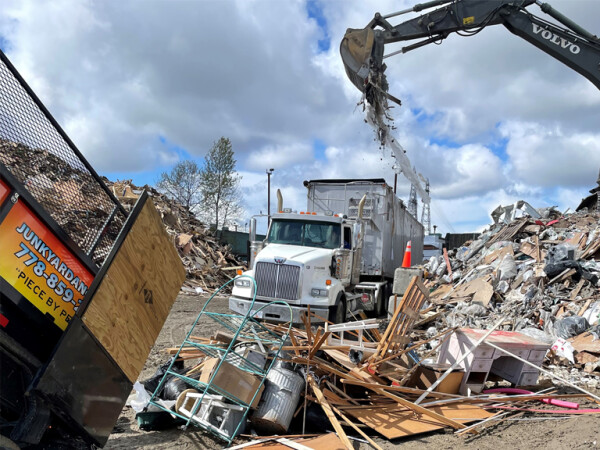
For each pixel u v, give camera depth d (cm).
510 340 661
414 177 1145
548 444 480
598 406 606
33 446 312
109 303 324
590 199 2158
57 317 310
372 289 1234
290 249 1013
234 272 2189
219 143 3569
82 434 314
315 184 1452
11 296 279
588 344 819
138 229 350
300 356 558
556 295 1058
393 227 1541
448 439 497
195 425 487
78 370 302
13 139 292
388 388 561
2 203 272
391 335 608
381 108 1124
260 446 431
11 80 293
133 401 504
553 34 1048
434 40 1151
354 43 1134
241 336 584
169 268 391
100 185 350
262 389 486
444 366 649
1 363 281
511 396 621
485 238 1753
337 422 472
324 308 920
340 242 1083
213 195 3553
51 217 303
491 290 1157
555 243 1341
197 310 1366
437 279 1516
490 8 1086
